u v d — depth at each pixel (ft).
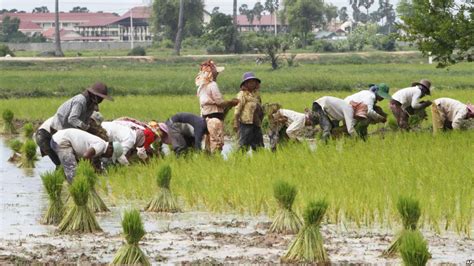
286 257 59.06
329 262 58.23
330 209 73.31
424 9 144.56
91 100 93.71
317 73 354.54
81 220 69.51
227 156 100.53
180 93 249.75
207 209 78.64
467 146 105.50
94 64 446.60
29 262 58.23
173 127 102.63
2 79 303.89
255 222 72.54
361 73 351.46
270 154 97.40
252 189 78.79
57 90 249.96
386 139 113.29
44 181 73.46
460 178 81.92
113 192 85.97
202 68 103.65
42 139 92.73
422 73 343.87
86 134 87.97
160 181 78.33
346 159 94.02
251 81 104.68
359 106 112.47
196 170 90.07
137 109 182.39
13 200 84.99
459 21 142.20
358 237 66.23
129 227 57.21
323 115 111.34
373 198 73.56
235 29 605.73
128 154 96.12
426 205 70.95
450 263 57.93
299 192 75.51
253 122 104.68
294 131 108.17
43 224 72.79
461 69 369.91
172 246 63.67
